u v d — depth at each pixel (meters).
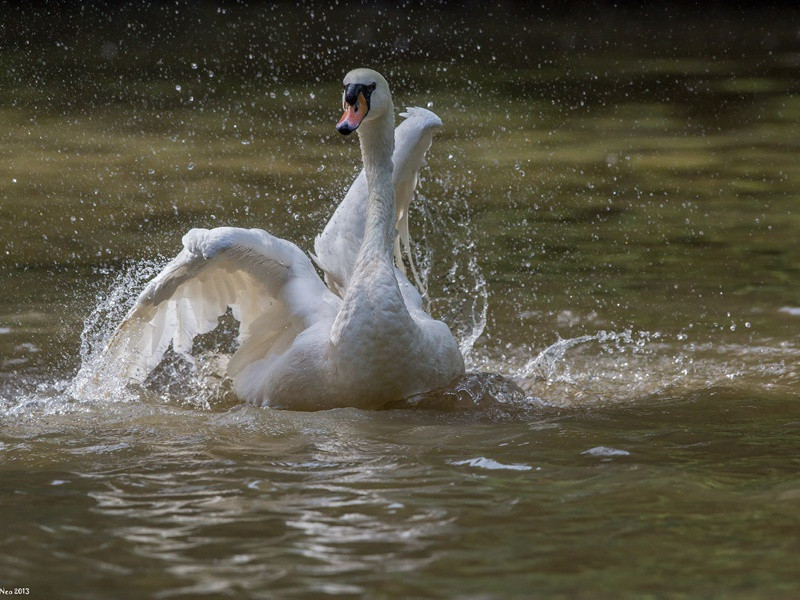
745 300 13.24
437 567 5.85
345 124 9.20
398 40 39.25
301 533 6.35
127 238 15.52
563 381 10.41
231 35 39.53
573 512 6.65
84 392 9.97
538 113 27.27
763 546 6.08
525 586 5.59
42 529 6.48
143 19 42.72
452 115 26.88
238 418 9.03
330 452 8.02
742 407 9.40
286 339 9.90
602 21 45.16
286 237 15.83
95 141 23.08
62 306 12.51
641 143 23.91
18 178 19.42
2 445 8.32
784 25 44.03
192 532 6.40
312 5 47.81
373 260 9.09
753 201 18.64
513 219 17.31
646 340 11.84
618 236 16.34
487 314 12.77
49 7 43.78
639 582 5.64
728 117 26.89
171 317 10.35
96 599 5.50
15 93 28.45
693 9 48.62
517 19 45.50
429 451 8.02
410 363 8.98
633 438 8.37
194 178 19.69
